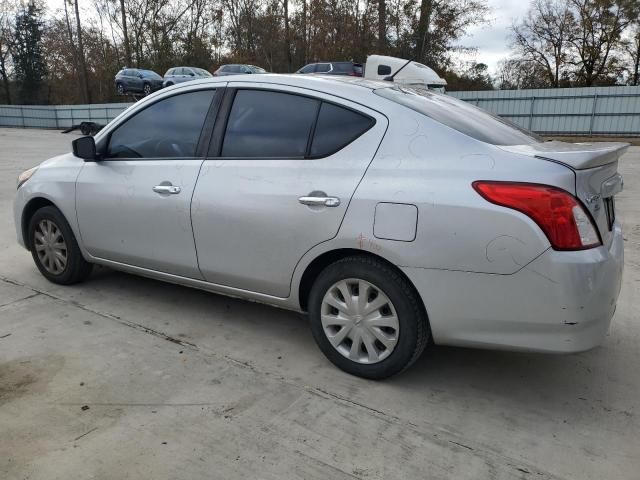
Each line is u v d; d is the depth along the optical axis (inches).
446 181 101.5
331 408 107.0
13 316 148.2
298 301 124.2
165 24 1854.1
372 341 114.3
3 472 87.1
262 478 87.1
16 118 1476.4
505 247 95.9
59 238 167.6
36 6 2209.6
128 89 1273.4
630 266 202.1
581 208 95.7
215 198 128.3
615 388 116.9
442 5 1241.4
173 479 86.6
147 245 144.9
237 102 131.9
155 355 127.6
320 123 118.9
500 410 108.0
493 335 101.5
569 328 95.5
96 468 88.5
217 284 136.2
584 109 944.3
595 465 91.7
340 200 110.5
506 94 995.9
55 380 115.3
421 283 104.0
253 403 108.3
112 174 149.9
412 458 92.7
